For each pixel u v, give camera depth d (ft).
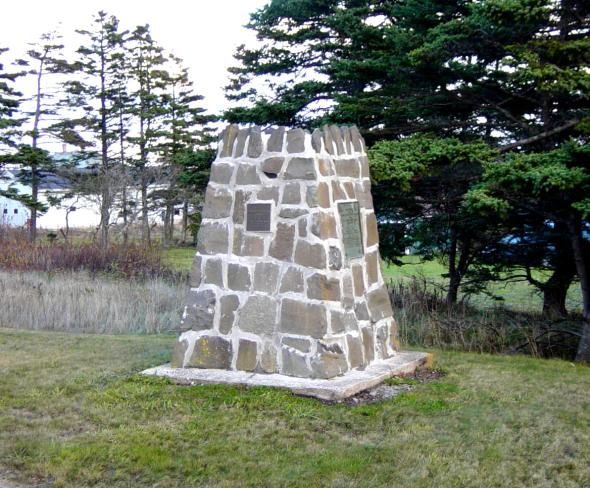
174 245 90.38
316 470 14.64
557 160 26.35
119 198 89.30
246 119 45.01
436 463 15.06
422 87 35.63
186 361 21.47
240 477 14.37
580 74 26.16
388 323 23.70
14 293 36.91
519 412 18.54
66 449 15.56
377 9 42.91
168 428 16.87
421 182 33.99
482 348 30.63
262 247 20.80
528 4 26.99
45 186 99.50
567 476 14.61
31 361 23.81
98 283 41.81
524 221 34.73
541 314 38.29
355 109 36.86
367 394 19.57
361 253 22.33
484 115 36.96
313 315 19.93
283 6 48.03
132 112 85.51
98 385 20.49
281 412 17.89
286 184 20.57
